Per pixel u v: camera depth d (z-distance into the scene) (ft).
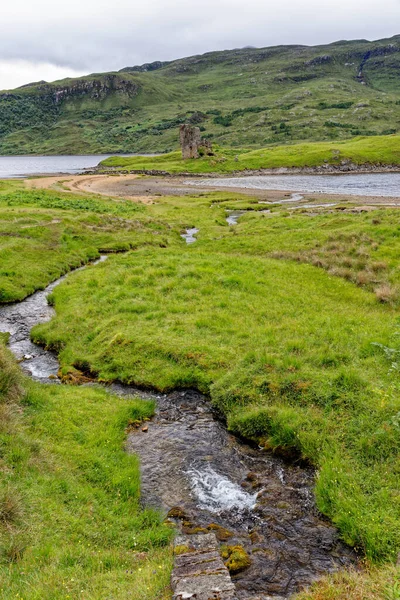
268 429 42.55
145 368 55.52
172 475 38.24
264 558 28.60
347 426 39.24
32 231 134.82
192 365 54.90
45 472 36.11
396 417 36.52
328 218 150.30
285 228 142.92
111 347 59.88
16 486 32.89
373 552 27.96
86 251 126.52
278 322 64.64
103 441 42.06
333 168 472.03
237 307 70.38
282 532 31.12
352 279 86.84
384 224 121.80
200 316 66.95
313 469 37.88
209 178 428.97
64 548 28.45
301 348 53.78
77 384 54.60
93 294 82.38
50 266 109.81
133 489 35.83
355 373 44.80
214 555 26.03
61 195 243.81
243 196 276.62
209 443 42.75
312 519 32.27
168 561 26.43
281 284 82.17
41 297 91.25
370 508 30.83
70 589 24.08
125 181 390.01
